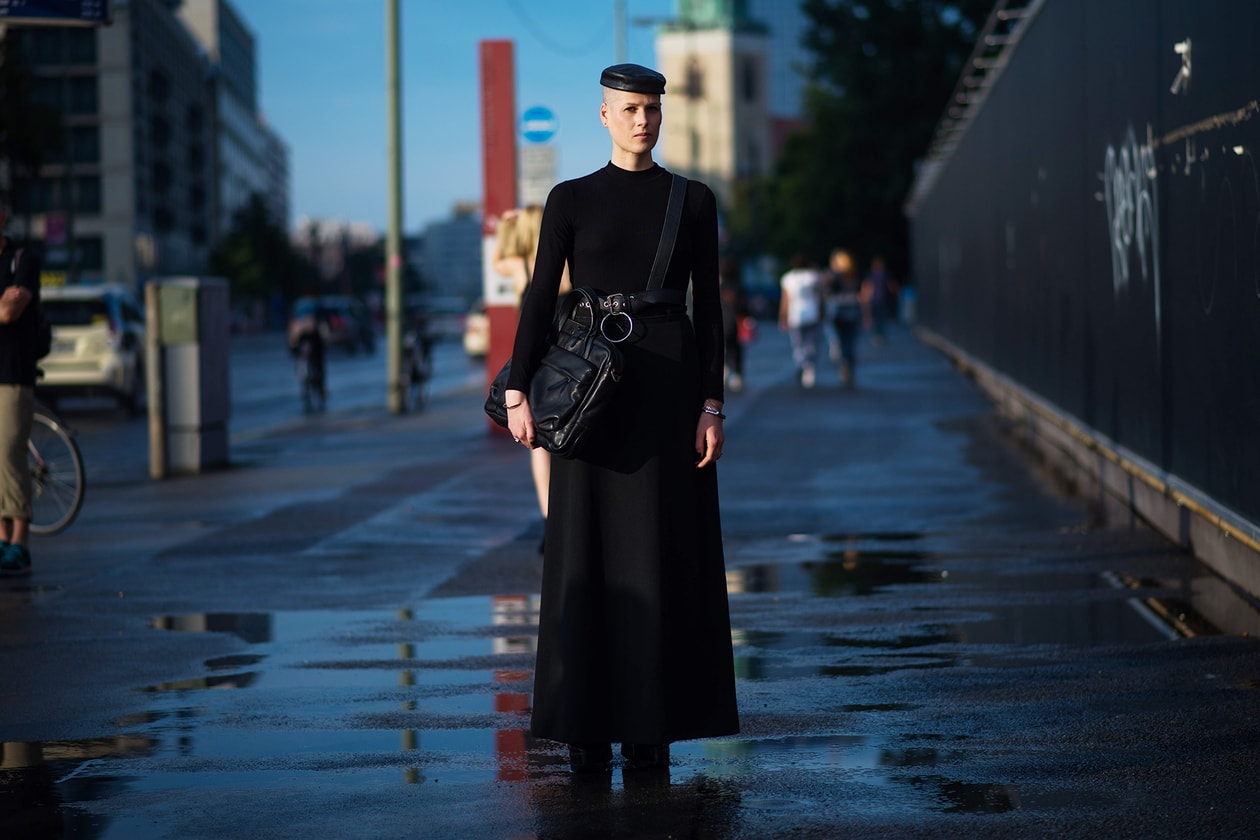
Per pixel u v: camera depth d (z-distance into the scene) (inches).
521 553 372.2
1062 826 159.8
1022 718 206.1
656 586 181.8
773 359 1333.7
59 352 914.1
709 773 182.5
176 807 172.6
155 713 217.3
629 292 184.4
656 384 183.2
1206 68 316.2
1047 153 582.2
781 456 578.6
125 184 4005.9
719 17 6796.3
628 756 187.9
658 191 185.8
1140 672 231.9
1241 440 294.5
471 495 487.2
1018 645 254.4
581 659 181.6
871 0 2490.2
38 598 315.9
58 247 3846.0
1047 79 576.7
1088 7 473.4
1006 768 182.1
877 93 2507.4
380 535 404.2
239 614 296.4
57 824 167.3
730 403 826.8
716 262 188.5
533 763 188.9
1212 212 314.0
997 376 810.2
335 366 1670.8
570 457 180.5
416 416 852.0
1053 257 573.0
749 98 6919.3
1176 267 350.9
